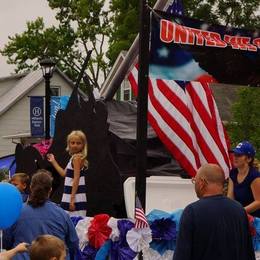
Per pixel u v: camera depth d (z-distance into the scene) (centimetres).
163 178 805
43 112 2008
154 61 655
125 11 3525
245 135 1959
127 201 755
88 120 848
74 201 752
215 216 463
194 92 881
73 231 566
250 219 635
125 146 916
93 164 813
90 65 4512
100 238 652
